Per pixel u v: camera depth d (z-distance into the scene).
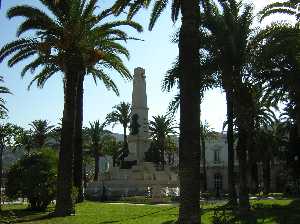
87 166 105.62
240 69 25.81
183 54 16.03
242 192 25.66
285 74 26.70
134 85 61.69
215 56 25.50
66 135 26.34
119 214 26.86
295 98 31.06
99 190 55.16
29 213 28.75
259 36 25.98
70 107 26.45
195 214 15.18
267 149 63.84
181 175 15.47
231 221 20.86
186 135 15.54
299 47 25.48
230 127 32.56
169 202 42.03
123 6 20.33
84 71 30.77
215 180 97.75
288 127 60.53
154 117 74.50
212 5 22.89
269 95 33.06
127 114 74.44
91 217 25.03
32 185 30.56
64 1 25.33
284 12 26.88
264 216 24.16
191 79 15.83
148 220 22.97
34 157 31.50
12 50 26.58
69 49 25.77
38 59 29.69
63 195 26.08
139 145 60.66
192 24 16.16
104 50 29.89
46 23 25.42
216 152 98.88
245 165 26.11
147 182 56.03
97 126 78.12
